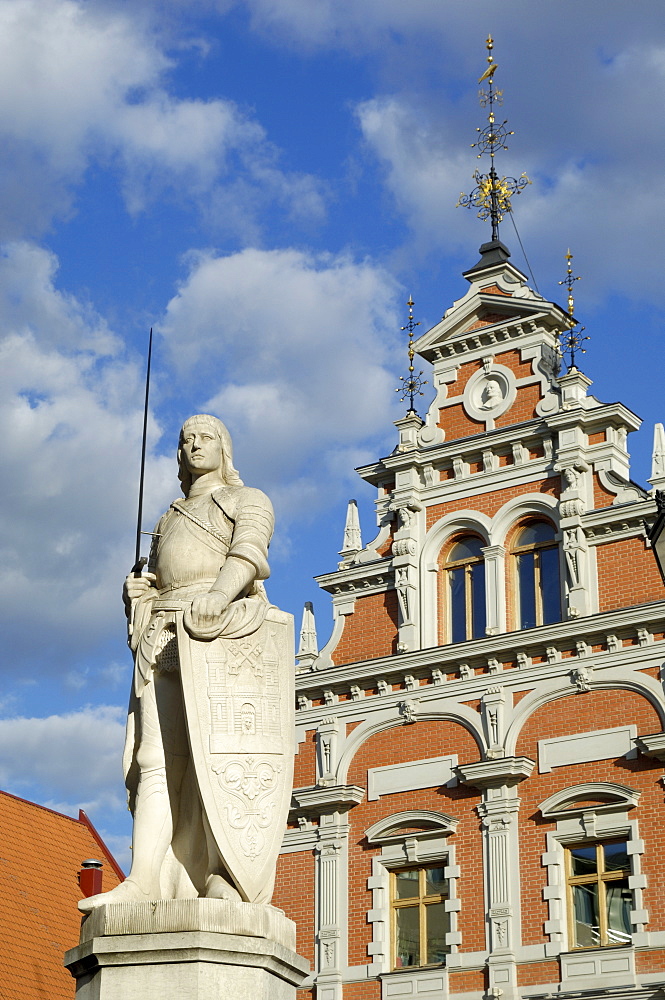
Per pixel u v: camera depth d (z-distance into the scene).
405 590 27.34
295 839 26.97
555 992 23.56
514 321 28.11
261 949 7.73
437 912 25.27
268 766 8.27
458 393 28.53
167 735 8.45
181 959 7.59
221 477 9.12
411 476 28.17
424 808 25.91
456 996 24.38
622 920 23.70
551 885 24.22
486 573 26.72
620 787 24.16
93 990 7.66
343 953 25.67
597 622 25.08
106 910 7.84
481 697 26.00
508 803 25.08
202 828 8.30
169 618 8.57
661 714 24.31
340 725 27.27
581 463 26.41
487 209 30.11
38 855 29.92
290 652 8.56
